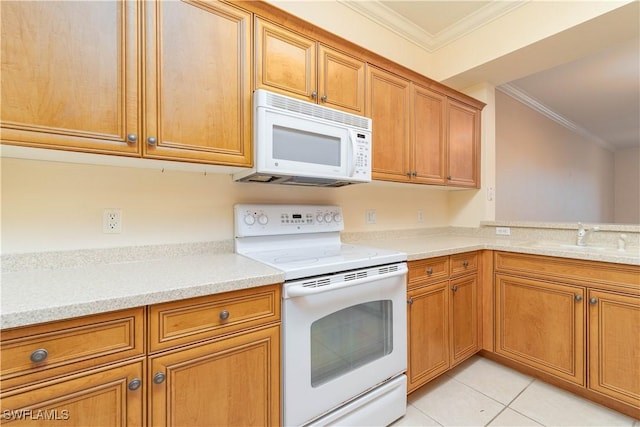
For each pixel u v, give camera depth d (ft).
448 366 6.07
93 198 4.24
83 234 4.17
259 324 3.66
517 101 11.60
